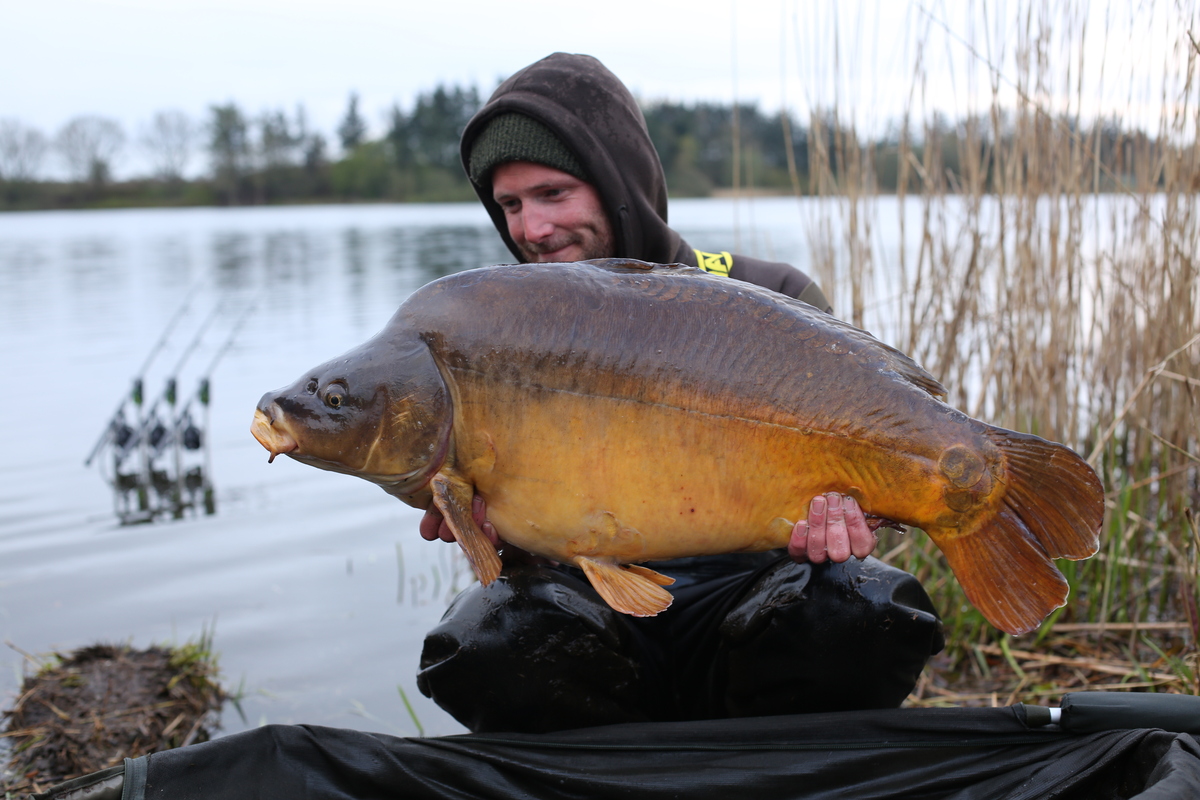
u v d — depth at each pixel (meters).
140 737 3.07
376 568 4.73
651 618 2.54
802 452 1.95
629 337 1.97
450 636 2.33
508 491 2.02
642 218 2.93
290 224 46.00
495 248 27.83
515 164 2.88
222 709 3.31
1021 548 1.93
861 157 4.33
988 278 4.50
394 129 72.81
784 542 2.02
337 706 3.34
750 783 2.05
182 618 4.12
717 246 20.19
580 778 2.05
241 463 6.71
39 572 4.69
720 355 1.96
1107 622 3.68
